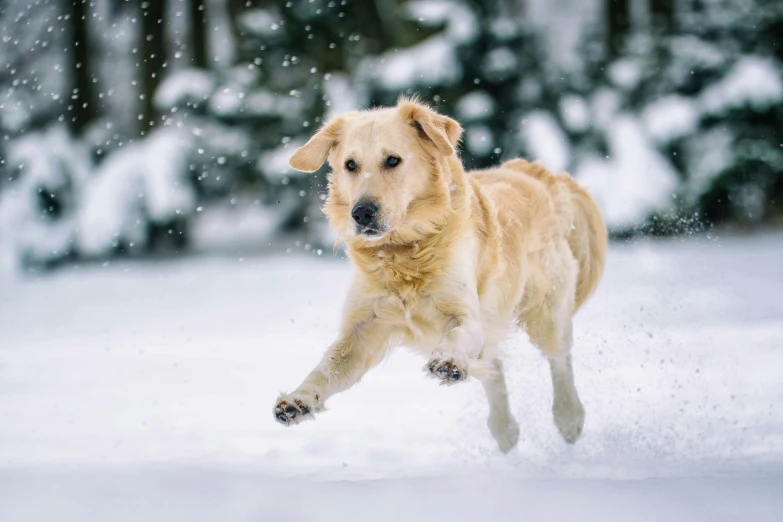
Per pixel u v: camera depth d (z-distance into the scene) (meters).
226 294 14.91
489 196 6.23
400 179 5.59
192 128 20.27
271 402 7.58
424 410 7.21
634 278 13.30
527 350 7.50
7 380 8.93
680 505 3.97
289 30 21.33
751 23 21.00
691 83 20.86
